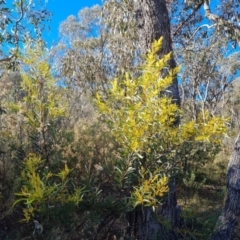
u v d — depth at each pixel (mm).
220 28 8977
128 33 9562
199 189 7445
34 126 3986
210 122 3400
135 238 3939
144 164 3451
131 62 11047
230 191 4566
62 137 4633
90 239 3488
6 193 3883
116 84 3492
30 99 3984
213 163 8906
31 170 3031
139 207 3820
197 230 4312
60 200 3113
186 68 13922
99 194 3629
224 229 4469
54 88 4102
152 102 3324
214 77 15953
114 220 3678
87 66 12414
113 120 3461
